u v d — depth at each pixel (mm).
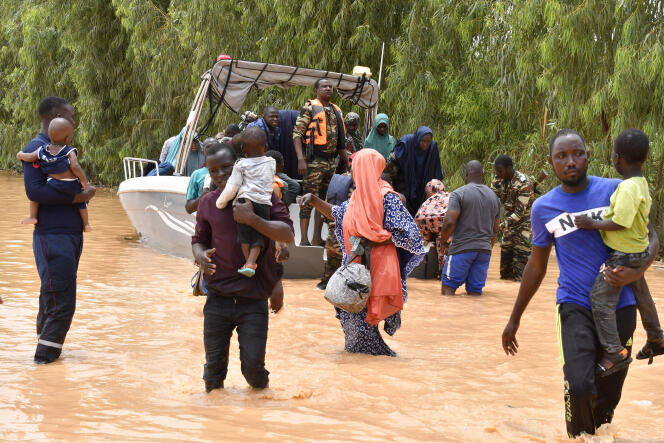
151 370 5391
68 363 5559
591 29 12023
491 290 9688
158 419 4180
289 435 3922
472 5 14805
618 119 11891
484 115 15227
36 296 8250
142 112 24562
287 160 11023
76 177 5648
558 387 5043
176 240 11570
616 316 3820
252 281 4660
